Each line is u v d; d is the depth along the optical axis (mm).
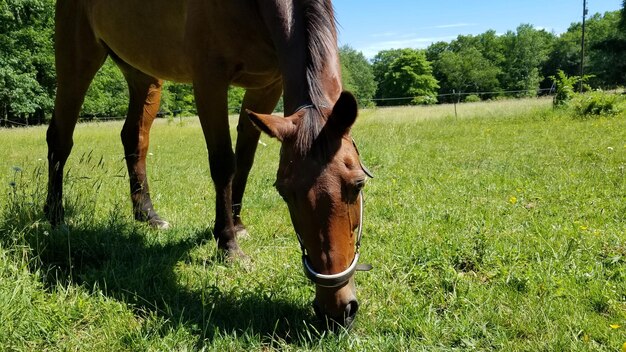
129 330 2219
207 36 2979
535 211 4004
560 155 6930
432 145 8938
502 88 84062
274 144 10398
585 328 2127
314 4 2357
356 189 1831
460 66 81375
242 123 3688
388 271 2818
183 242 3504
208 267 3006
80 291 2564
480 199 4539
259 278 2830
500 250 3041
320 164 1808
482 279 2766
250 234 3771
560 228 3473
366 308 2418
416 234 3514
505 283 2615
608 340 2021
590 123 11109
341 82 2281
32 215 3463
